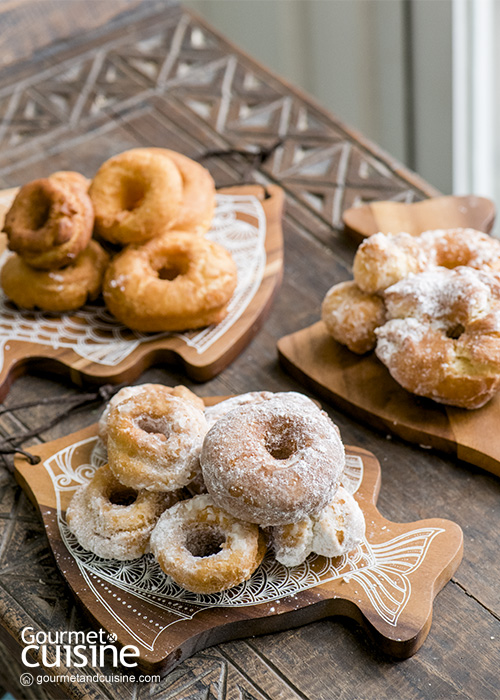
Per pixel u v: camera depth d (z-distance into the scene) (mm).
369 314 1040
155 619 928
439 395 1010
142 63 1355
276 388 1065
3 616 951
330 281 1137
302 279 1140
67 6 1372
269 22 1723
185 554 920
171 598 937
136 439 943
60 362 1069
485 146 1587
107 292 1073
